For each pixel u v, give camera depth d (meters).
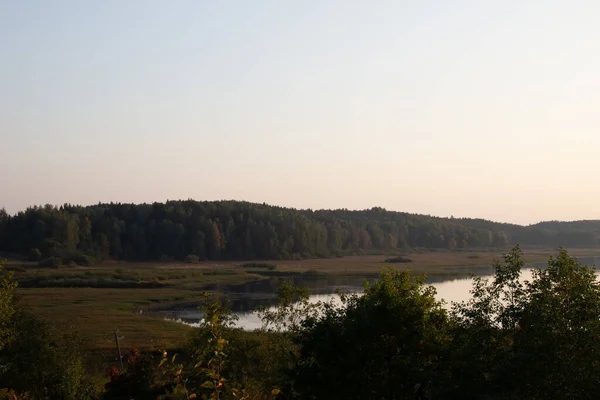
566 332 19.39
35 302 87.00
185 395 11.30
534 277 21.81
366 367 22.05
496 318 21.53
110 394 30.38
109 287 113.25
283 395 22.50
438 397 19.77
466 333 21.73
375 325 21.73
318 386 21.70
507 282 21.77
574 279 20.78
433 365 21.94
